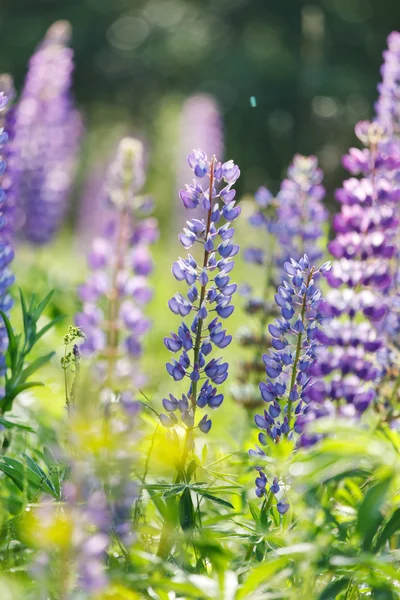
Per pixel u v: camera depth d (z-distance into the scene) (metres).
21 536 4.55
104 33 46.03
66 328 9.86
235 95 40.84
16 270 13.33
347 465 4.25
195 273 4.81
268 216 7.68
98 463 3.70
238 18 46.12
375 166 6.10
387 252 5.50
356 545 4.29
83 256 20.72
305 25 13.62
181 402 4.69
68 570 3.49
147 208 7.09
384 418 5.71
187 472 4.67
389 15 43.19
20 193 14.40
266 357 5.02
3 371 5.96
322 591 4.02
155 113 44.84
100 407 4.29
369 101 38.06
